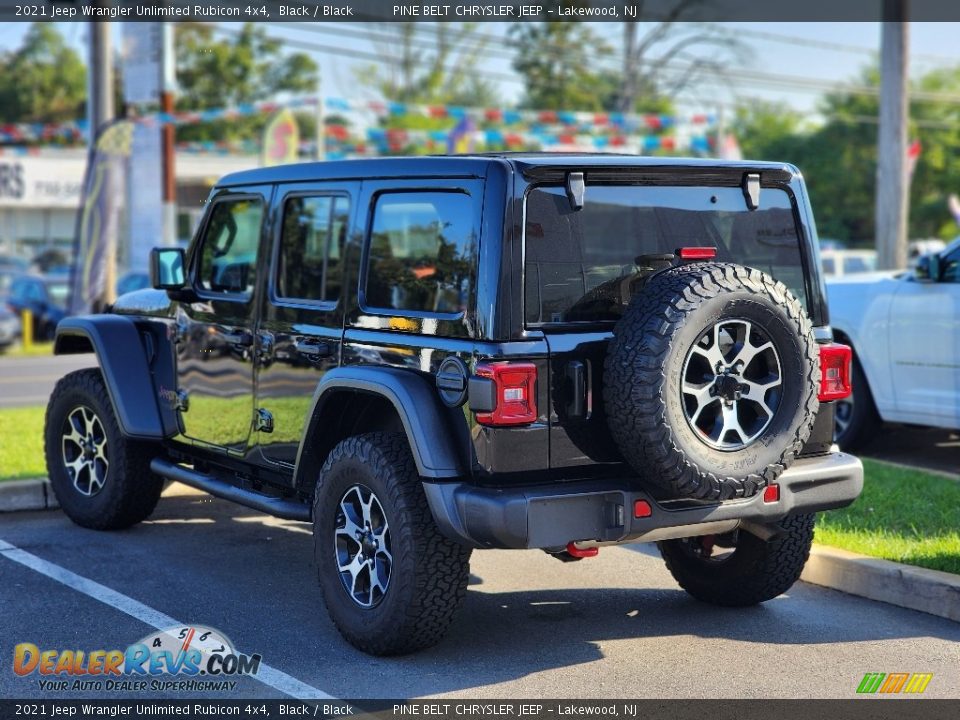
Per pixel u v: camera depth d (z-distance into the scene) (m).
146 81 18.70
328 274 5.64
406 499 4.86
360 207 5.37
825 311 5.42
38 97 63.59
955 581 5.65
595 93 49.09
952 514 7.00
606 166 4.82
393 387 4.84
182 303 6.60
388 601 4.93
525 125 29.31
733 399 4.62
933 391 8.76
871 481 7.92
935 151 48.00
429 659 5.09
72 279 15.98
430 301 5.43
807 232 5.40
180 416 6.68
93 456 7.27
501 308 4.58
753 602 5.77
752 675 4.91
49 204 41.00
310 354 5.54
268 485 6.15
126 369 6.86
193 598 5.93
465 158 4.90
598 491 4.65
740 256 5.28
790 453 4.72
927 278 8.62
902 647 5.26
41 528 7.33
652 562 6.68
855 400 9.34
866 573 5.99
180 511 7.79
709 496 4.57
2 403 13.91
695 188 5.14
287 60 52.62
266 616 5.66
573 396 4.66
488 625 5.57
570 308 4.72
